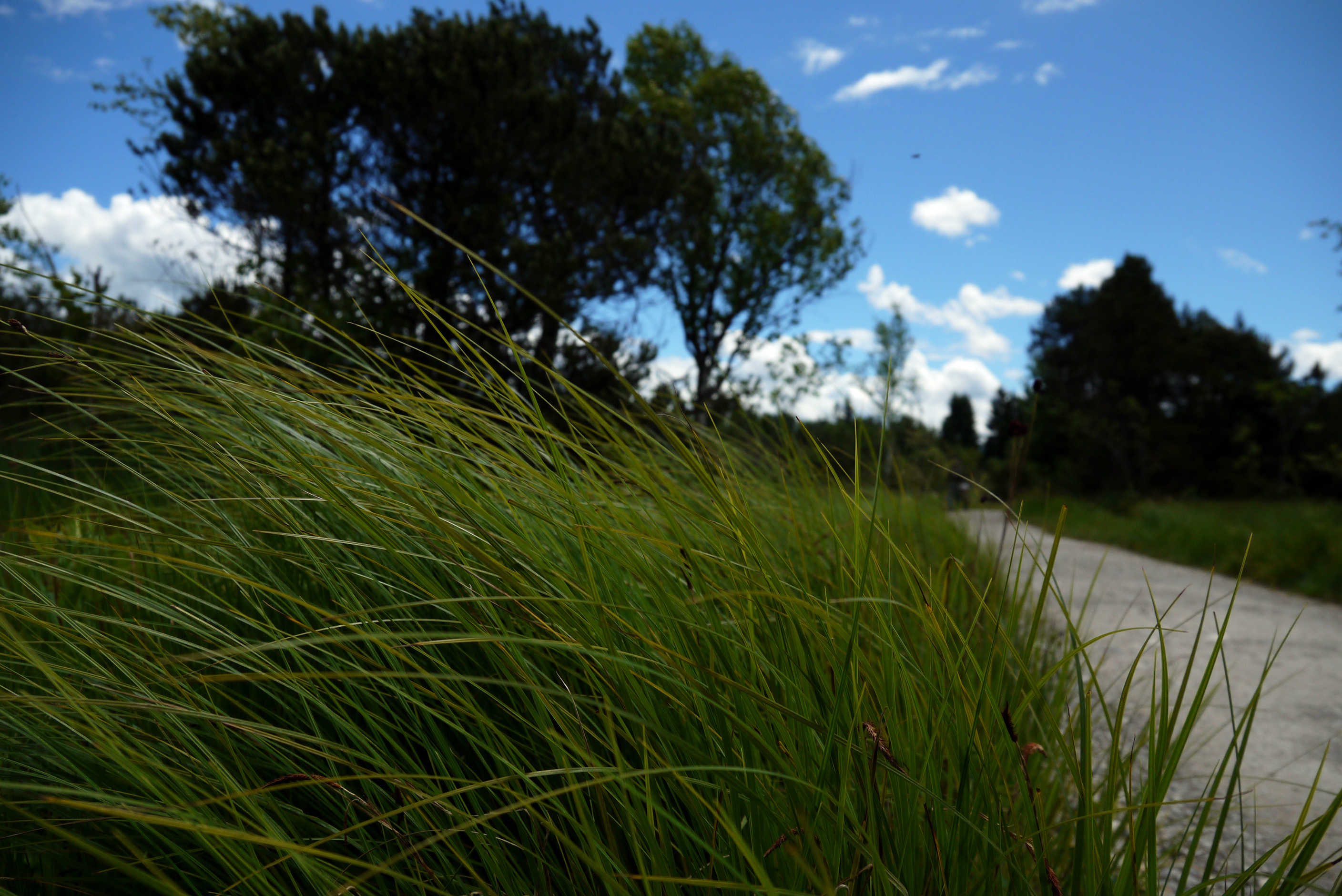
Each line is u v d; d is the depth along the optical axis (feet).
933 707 3.51
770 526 6.55
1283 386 84.38
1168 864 5.49
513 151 36.55
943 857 3.24
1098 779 6.60
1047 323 162.81
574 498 3.58
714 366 73.97
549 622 3.34
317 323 4.37
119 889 3.36
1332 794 6.94
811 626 3.67
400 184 36.17
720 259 81.51
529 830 3.34
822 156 84.79
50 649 4.04
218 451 3.89
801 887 3.03
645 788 2.98
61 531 5.46
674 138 51.62
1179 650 12.44
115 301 3.78
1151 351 126.82
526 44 40.09
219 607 3.83
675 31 84.07
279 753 3.25
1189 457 114.83
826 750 3.01
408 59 36.63
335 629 3.20
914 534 9.21
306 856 2.66
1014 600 5.26
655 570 3.86
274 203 31.96
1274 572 21.57
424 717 3.77
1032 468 126.41
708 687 3.18
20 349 3.88
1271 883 3.17
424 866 2.99
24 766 3.20
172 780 2.89
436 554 3.76
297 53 35.42
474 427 4.12
